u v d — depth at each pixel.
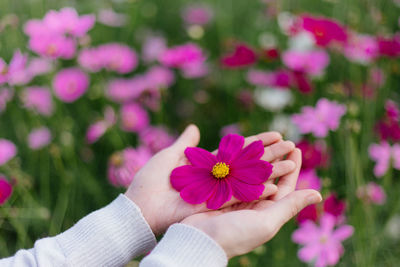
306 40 0.88
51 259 0.60
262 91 0.88
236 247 0.58
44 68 0.84
